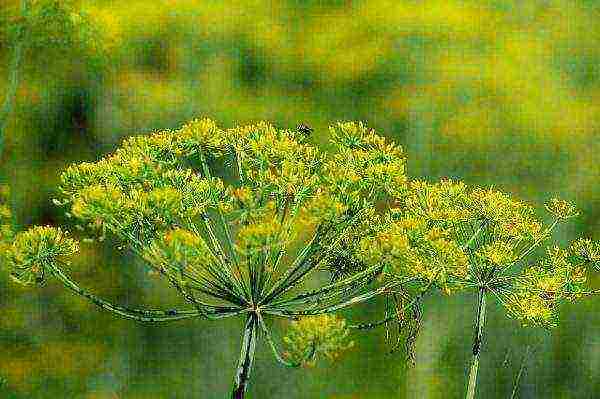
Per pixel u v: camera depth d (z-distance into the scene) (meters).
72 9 9.77
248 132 5.61
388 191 5.59
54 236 5.22
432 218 6.46
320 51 14.24
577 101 14.68
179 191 5.29
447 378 13.28
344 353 13.06
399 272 5.22
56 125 13.23
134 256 13.08
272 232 4.82
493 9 15.24
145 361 12.95
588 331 13.83
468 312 13.43
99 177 5.41
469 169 14.02
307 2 14.80
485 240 7.50
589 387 13.76
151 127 13.41
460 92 14.17
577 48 15.09
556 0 15.66
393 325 12.89
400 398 12.95
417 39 14.45
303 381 12.98
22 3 9.38
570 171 14.23
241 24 14.21
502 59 14.63
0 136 10.05
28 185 12.85
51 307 12.80
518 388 13.64
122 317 13.06
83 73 13.20
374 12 14.75
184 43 13.85
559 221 13.90
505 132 14.14
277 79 13.99
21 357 12.48
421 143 13.91
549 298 7.40
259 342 12.92
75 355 12.70
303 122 13.63
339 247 5.52
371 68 14.14
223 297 4.99
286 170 5.12
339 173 5.33
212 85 13.70
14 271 5.16
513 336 13.68
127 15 13.69
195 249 4.68
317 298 5.18
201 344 13.13
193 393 12.94
